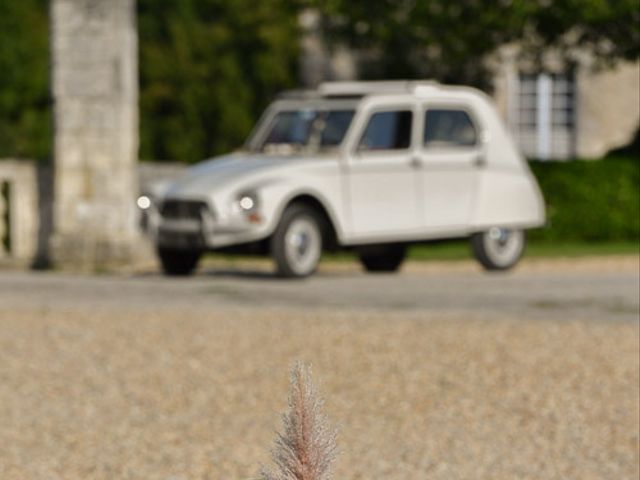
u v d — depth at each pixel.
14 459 11.30
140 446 11.70
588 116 45.91
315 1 37.88
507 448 11.44
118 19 29.97
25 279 24.98
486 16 35.81
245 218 23.06
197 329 17.50
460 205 25.05
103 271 29.03
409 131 24.64
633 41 36.66
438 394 13.46
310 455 3.68
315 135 24.38
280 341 16.47
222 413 12.90
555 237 34.88
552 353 15.33
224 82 62.53
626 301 20.03
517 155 25.98
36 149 58.84
